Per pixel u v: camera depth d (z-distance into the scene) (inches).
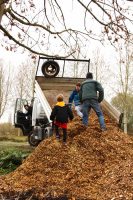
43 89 703.1
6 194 352.5
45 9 493.0
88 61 720.3
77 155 436.5
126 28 468.1
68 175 405.4
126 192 351.9
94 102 491.8
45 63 700.0
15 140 1157.7
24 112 764.6
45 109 604.4
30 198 341.4
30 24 487.2
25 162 437.1
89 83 497.0
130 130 1514.5
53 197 346.0
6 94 1819.6
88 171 412.2
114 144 456.1
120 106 1545.3
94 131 479.8
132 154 440.1
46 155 436.1
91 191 366.0
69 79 712.4
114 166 411.5
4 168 546.9
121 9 462.0
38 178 404.5
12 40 482.3
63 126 454.9
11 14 473.7
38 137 663.1
